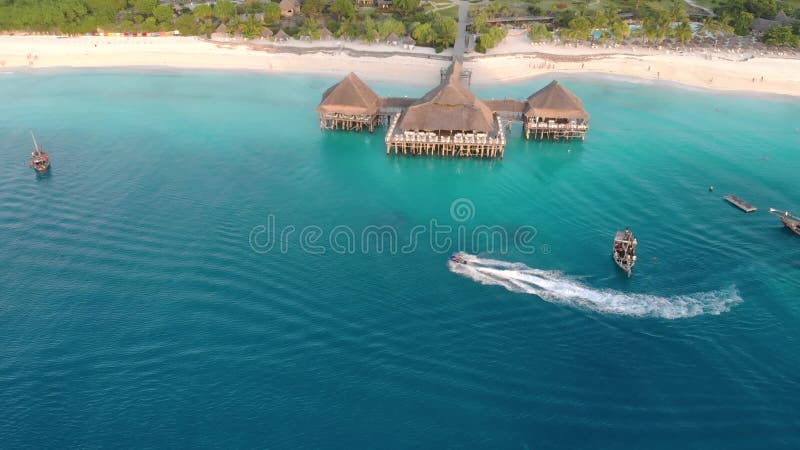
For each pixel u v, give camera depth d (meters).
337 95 85.31
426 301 54.28
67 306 53.41
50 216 66.00
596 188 73.00
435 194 71.44
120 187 71.62
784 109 96.38
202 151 80.69
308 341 50.09
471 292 55.31
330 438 42.72
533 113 84.31
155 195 70.00
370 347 49.62
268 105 95.75
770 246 62.34
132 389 45.88
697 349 49.69
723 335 51.03
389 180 74.44
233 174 74.88
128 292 54.94
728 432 43.19
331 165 77.62
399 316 52.62
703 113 94.69
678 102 98.38
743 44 117.31
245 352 49.00
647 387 46.41
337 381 46.75
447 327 51.53
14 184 72.06
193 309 53.09
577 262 59.50
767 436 42.88
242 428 43.25
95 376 46.88
